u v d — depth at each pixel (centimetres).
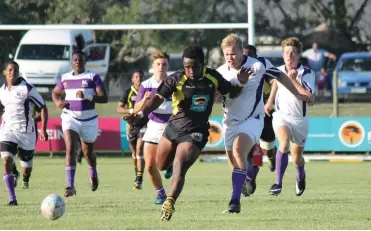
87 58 9938
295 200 3972
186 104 3058
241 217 3269
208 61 9944
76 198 4125
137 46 10075
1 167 6400
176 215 3347
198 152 3064
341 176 5575
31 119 4138
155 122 3816
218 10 9744
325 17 11438
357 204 3781
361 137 6994
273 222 3103
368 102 9375
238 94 3216
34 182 5097
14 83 4081
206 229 2897
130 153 7581
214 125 7069
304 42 11450
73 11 8588
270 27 11438
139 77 5191
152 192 4497
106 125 7231
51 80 9925
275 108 4106
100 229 2912
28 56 10056
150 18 8725
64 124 4309
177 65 10356
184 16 8869
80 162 6569
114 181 5219
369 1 11438
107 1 8712
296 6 11469
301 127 4050
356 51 11425
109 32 10406
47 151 7175
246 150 3244
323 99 9119
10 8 8425
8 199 4100
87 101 4341
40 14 8488
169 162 3161
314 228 2923
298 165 4106
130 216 3328
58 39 10200
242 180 3192
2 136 4016
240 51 3266
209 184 4956
